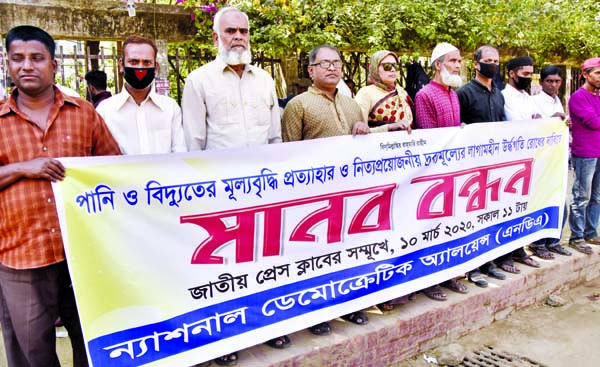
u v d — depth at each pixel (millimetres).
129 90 2844
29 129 2312
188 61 6281
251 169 2840
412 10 6516
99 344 2416
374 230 3414
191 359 2693
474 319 3883
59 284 2465
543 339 3820
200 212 2682
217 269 2768
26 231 2297
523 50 8461
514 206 4359
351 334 3213
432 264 3770
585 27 8844
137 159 2475
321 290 3186
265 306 2959
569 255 4770
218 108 3109
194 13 5438
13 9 4641
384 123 3826
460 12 6965
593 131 4695
